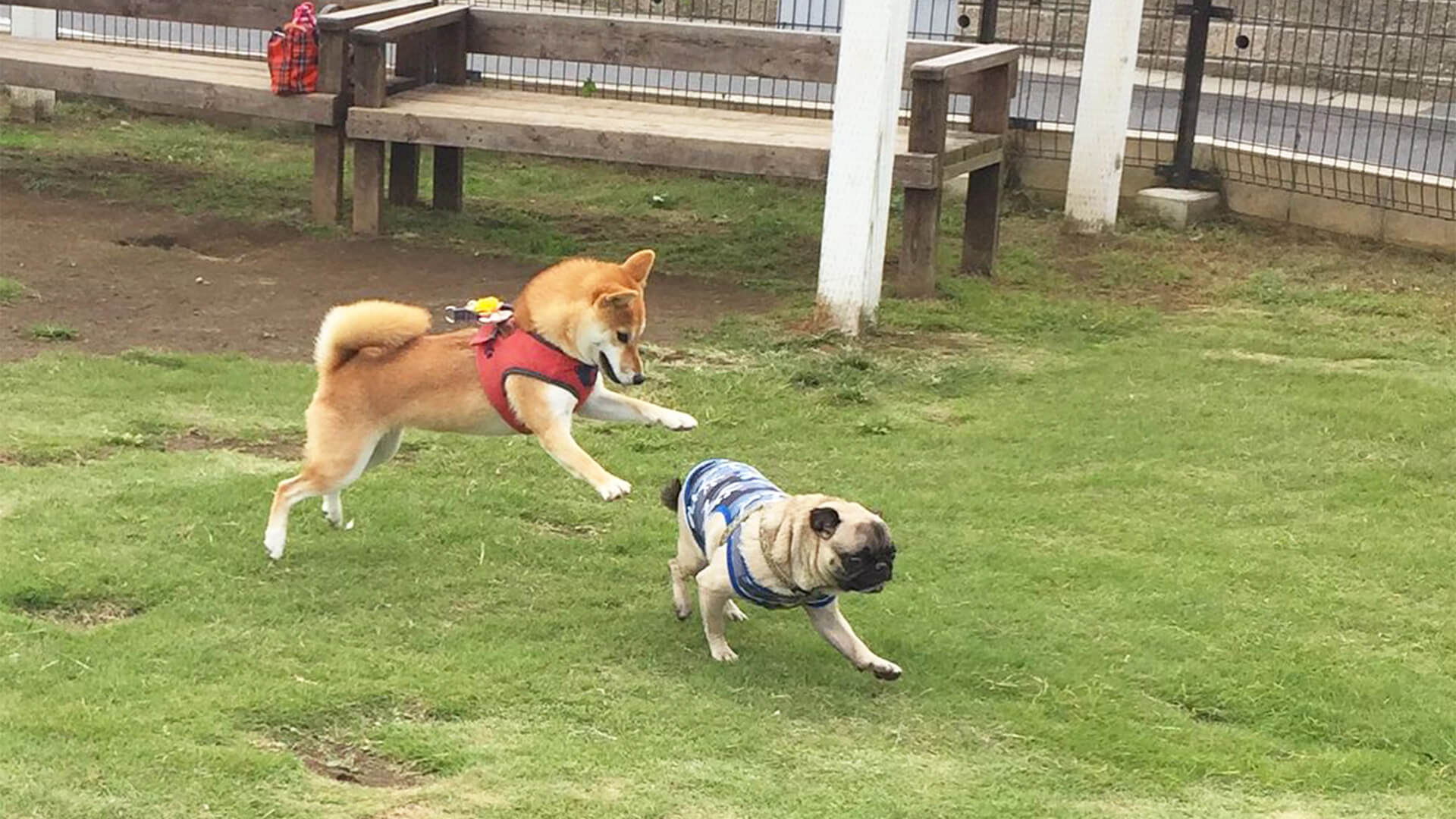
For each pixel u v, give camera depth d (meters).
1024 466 5.98
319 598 4.53
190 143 11.70
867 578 3.89
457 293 8.17
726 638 4.46
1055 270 9.23
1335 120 12.81
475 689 4.00
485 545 5.02
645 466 5.82
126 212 9.55
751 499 4.20
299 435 5.98
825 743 3.85
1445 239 9.57
